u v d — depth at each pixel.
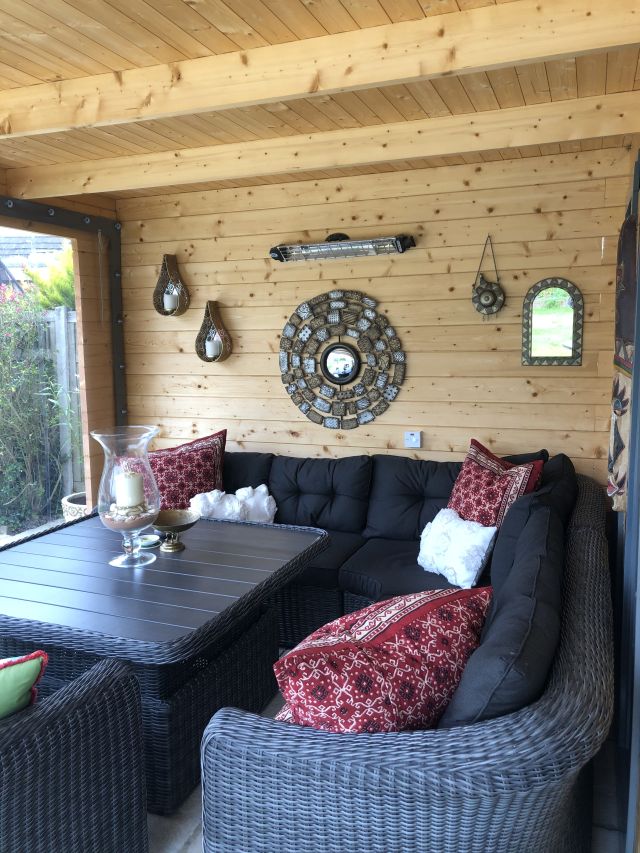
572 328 3.54
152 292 4.49
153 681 2.11
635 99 2.71
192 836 2.08
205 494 3.58
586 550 2.20
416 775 1.28
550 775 1.21
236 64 2.38
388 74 2.19
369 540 3.59
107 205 4.43
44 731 1.53
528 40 2.04
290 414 4.22
